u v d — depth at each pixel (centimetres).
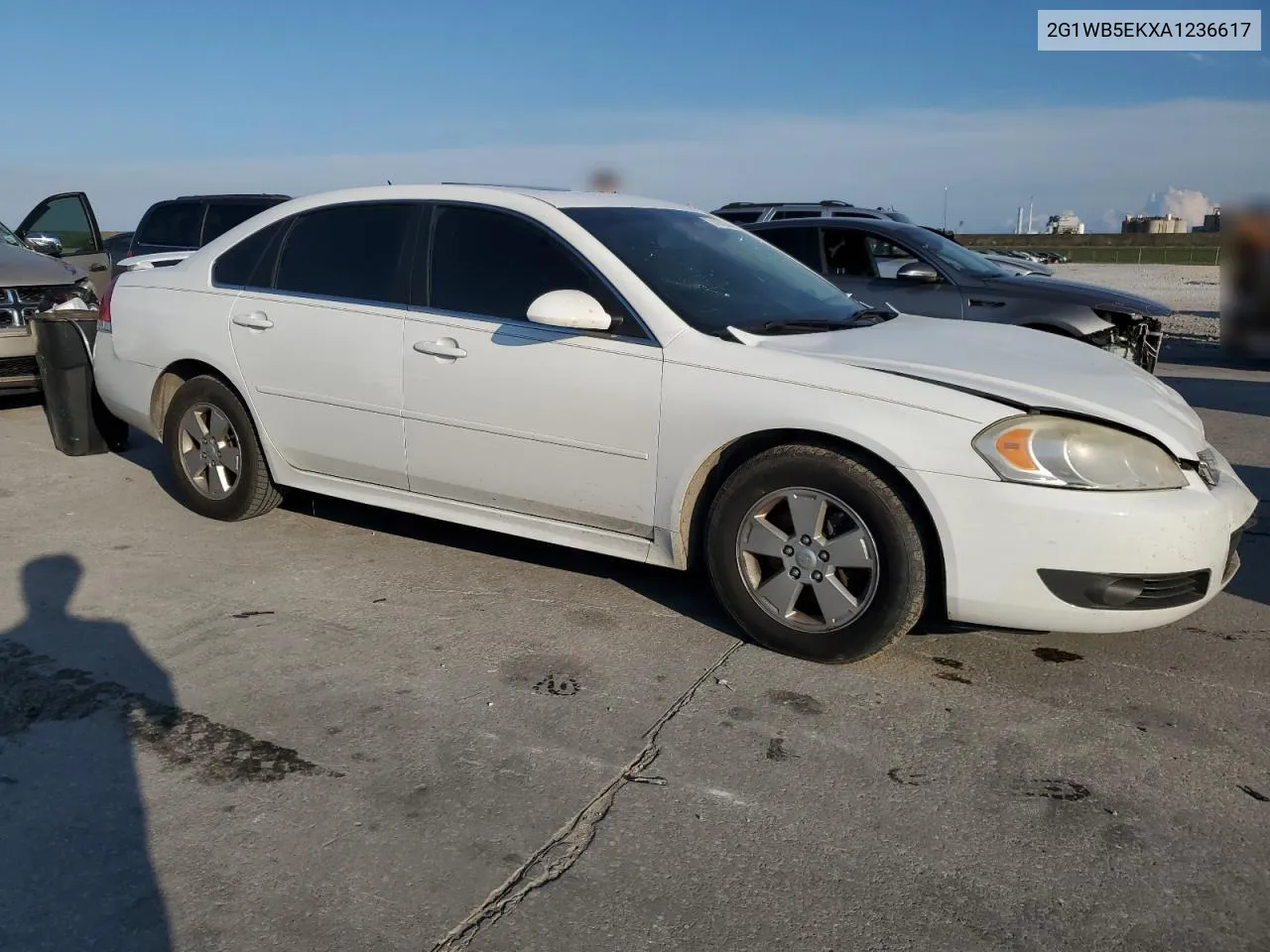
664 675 359
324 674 359
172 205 1188
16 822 274
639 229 429
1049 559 323
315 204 481
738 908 243
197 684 351
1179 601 332
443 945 231
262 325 478
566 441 397
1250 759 308
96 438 667
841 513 351
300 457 480
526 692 347
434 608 418
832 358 360
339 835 269
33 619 405
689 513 383
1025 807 283
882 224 864
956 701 343
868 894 247
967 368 357
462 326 419
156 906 242
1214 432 785
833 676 359
